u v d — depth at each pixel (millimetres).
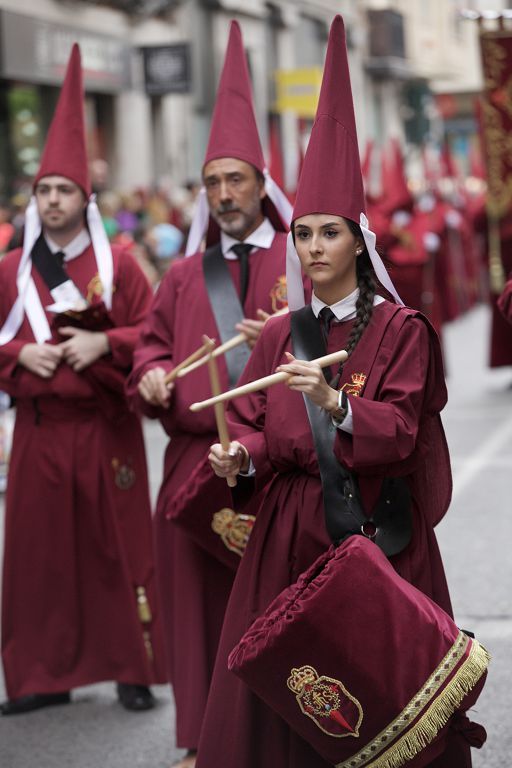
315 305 8992
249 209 11695
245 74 11828
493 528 18500
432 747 8094
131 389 11836
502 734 11664
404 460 8609
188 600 11414
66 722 12742
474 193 65438
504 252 31359
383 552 8523
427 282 35469
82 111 13172
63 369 12883
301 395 8844
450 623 8141
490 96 29844
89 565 13055
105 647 13086
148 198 44719
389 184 34688
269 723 8781
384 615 7934
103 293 13219
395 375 8609
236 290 11789
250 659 8070
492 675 13039
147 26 60844
